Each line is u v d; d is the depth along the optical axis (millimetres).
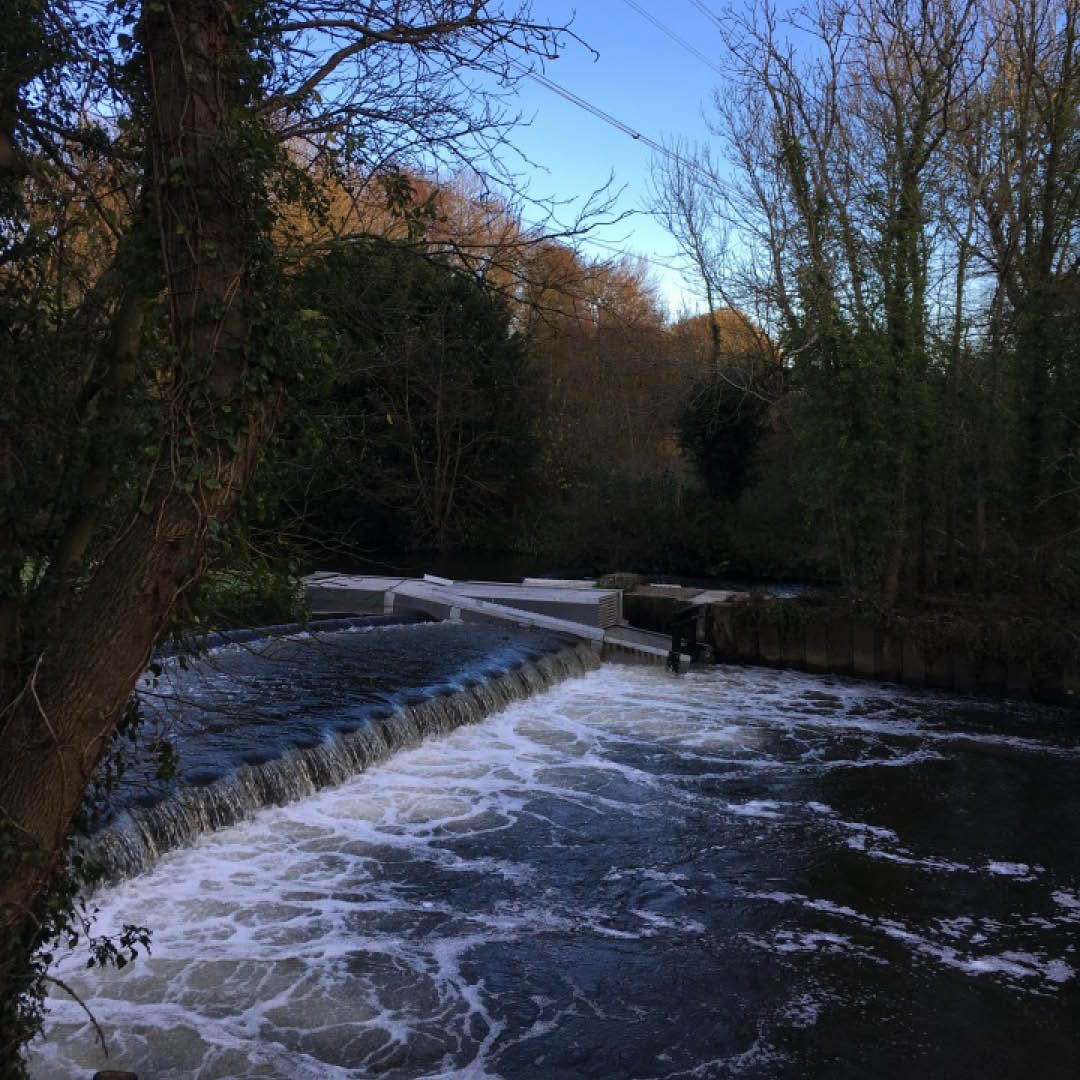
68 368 3564
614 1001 7102
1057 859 10094
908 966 7797
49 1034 6258
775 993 7309
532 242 4391
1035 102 19375
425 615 19594
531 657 16609
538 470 36906
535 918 8336
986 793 12180
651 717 15227
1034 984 7555
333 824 9891
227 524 3014
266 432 3082
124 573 2820
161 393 2939
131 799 8625
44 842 2787
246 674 13273
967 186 20656
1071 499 18828
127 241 3129
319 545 4621
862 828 10852
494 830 10188
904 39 19750
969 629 17828
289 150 3910
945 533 20797
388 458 21922
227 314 2918
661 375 38000
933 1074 6371
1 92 3248
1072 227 18969
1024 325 19047
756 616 19797
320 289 3602
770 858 9930
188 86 2955
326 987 7023
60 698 2754
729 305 25953
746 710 16062
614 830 10445
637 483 33188
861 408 19312
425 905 8406
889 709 16531
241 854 8961
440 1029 6617
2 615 3236
